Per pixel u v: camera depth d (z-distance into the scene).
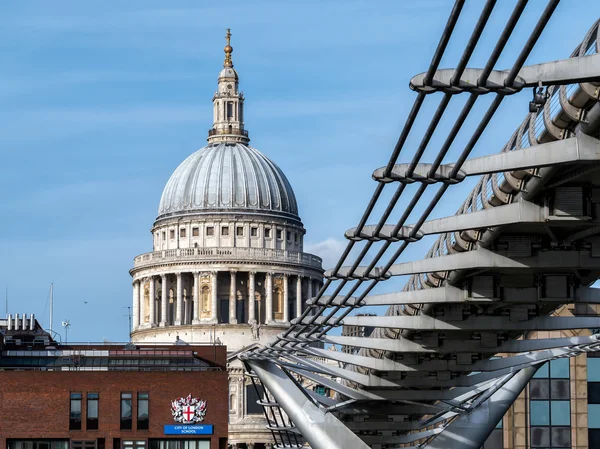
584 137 59.91
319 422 117.31
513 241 80.00
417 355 115.38
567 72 52.59
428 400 126.25
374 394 123.62
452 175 63.47
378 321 100.44
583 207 69.50
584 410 153.12
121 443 151.50
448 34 48.00
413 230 76.00
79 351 173.25
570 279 84.25
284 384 119.12
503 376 120.75
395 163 63.62
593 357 154.12
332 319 104.75
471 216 73.31
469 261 80.62
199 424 153.00
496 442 154.12
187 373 153.50
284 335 111.69
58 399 151.00
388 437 147.88
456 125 55.47
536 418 153.75
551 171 64.88
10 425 150.00
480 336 106.00
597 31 54.88
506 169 62.62
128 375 152.50
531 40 46.84
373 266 84.38
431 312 98.31
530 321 96.69
